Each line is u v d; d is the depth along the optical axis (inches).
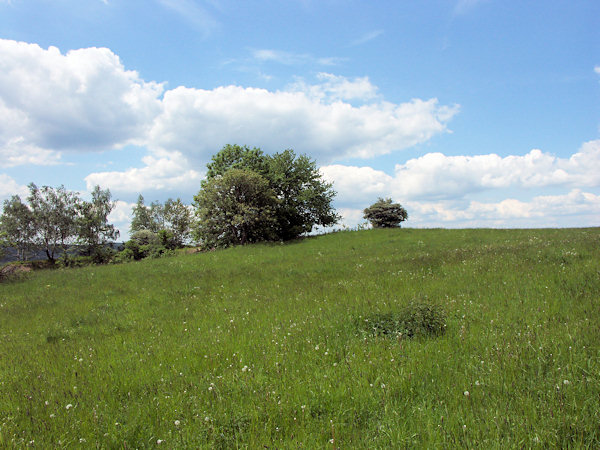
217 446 142.1
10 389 216.7
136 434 155.2
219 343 279.6
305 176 1633.9
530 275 392.8
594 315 244.4
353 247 1036.5
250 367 222.8
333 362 216.7
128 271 905.5
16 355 300.2
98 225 2128.4
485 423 135.3
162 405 180.9
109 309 496.7
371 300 367.2
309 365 215.0
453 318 275.1
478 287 371.6
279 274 673.0
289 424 154.6
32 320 458.6
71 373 240.5
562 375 163.0
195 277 722.2
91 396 197.0
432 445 126.6
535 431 127.2
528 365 178.2
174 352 269.4
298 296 446.3
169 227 2738.7
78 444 149.6
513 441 123.8
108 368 246.1
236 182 1397.6
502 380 167.3
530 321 245.9
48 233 2202.3
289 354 236.4
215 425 155.5
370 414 156.3
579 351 186.2
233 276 696.4
